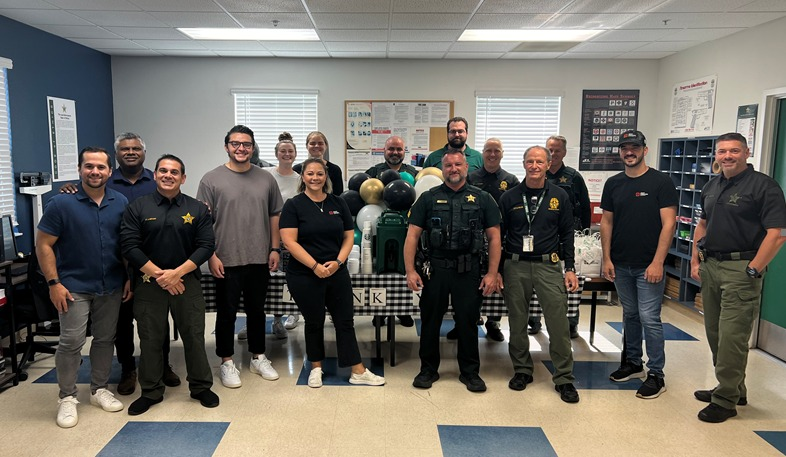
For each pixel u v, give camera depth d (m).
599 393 3.21
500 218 3.16
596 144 6.29
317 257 3.11
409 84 6.21
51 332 3.90
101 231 2.78
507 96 6.20
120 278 2.89
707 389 3.26
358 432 2.71
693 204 5.26
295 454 2.51
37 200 4.73
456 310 3.17
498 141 3.79
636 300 3.32
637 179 3.18
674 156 5.68
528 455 2.51
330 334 4.34
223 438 2.64
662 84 6.09
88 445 2.57
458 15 4.31
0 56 4.32
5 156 4.40
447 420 2.85
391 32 4.88
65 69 5.19
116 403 2.93
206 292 3.52
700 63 5.34
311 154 4.16
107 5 4.06
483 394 3.17
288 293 3.47
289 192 4.01
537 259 3.13
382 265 3.43
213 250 2.97
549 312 3.13
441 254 3.13
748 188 2.83
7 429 2.72
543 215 3.11
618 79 6.20
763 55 4.47
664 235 3.09
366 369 3.43
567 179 4.02
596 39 5.15
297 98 6.24
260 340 3.42
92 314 2.88
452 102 6.23
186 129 6.21
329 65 6.18
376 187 3.66
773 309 3.96
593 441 2.64
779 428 2.79
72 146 5.32
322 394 3.15
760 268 2.77
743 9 4.07
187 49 5.66
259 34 5.12
